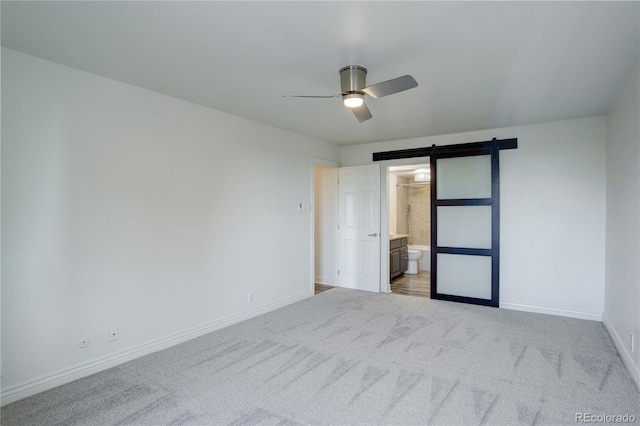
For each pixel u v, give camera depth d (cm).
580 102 338
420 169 685
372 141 533
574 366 272
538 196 419
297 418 207
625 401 222
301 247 487
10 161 227
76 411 215
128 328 288
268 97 324
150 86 296
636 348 248
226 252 374
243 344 321
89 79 266
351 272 559
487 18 192
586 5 179
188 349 311
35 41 218
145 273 300
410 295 511
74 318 256
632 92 268
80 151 260
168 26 201
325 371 266
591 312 390
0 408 218
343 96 262
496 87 299
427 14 188
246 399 228
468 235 460
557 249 409
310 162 507
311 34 210
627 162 284
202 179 349
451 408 216
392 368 271
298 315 411
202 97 325
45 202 242
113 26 201
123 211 285
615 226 331
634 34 208
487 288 448
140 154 297
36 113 238
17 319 230
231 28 203
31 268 236
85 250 262
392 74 271
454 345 317
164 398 229
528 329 358
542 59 244
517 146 430
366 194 542
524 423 201
